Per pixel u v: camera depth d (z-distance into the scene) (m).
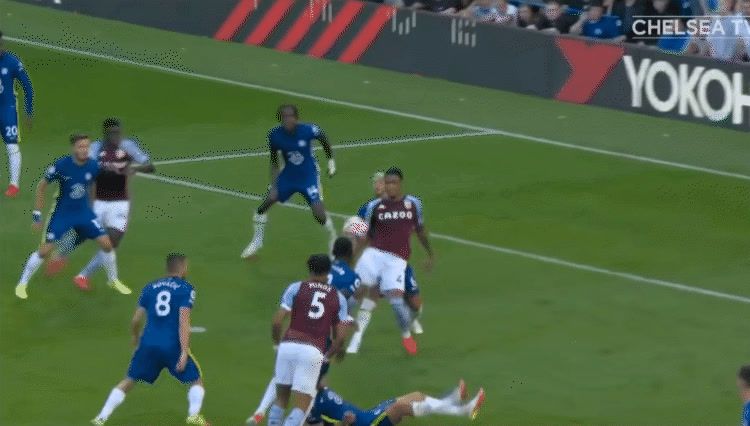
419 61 73.62
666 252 51.50
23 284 45.06
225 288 46.75
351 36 75.19
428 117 67.38
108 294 45.94
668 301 46.78
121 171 45.66
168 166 59.31
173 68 73.19
